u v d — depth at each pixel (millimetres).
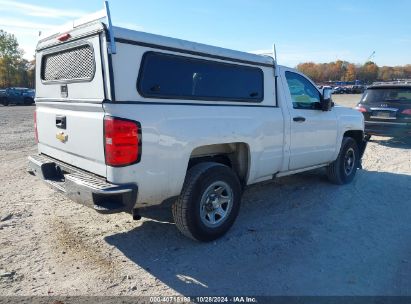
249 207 5367
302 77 5527
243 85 4492
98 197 3342
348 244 4156
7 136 12383
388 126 10281
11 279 3320
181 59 3822
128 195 3379
